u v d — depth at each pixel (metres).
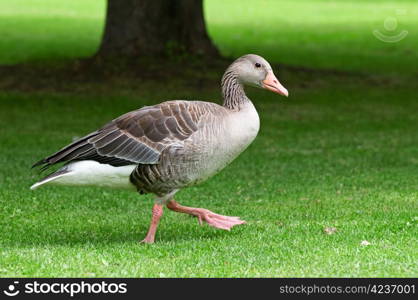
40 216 10.35
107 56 25.14
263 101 22.50
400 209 10.52
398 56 32.56
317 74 26.86
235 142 8.69
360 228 9.36
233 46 33.84
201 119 8.42
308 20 44.06
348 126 19.00
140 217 10.41
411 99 23.41
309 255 8.07
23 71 24.80
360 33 38.91
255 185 12.66
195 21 25.78
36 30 36.84
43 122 18.61
